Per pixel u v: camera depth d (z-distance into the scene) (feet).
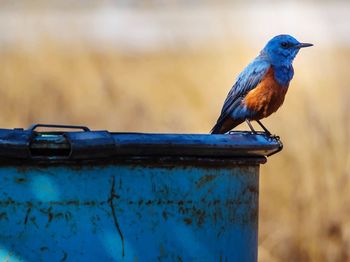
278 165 39.88
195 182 18.29
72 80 51.52
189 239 18.28
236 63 57.52
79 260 17.43
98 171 17.49
